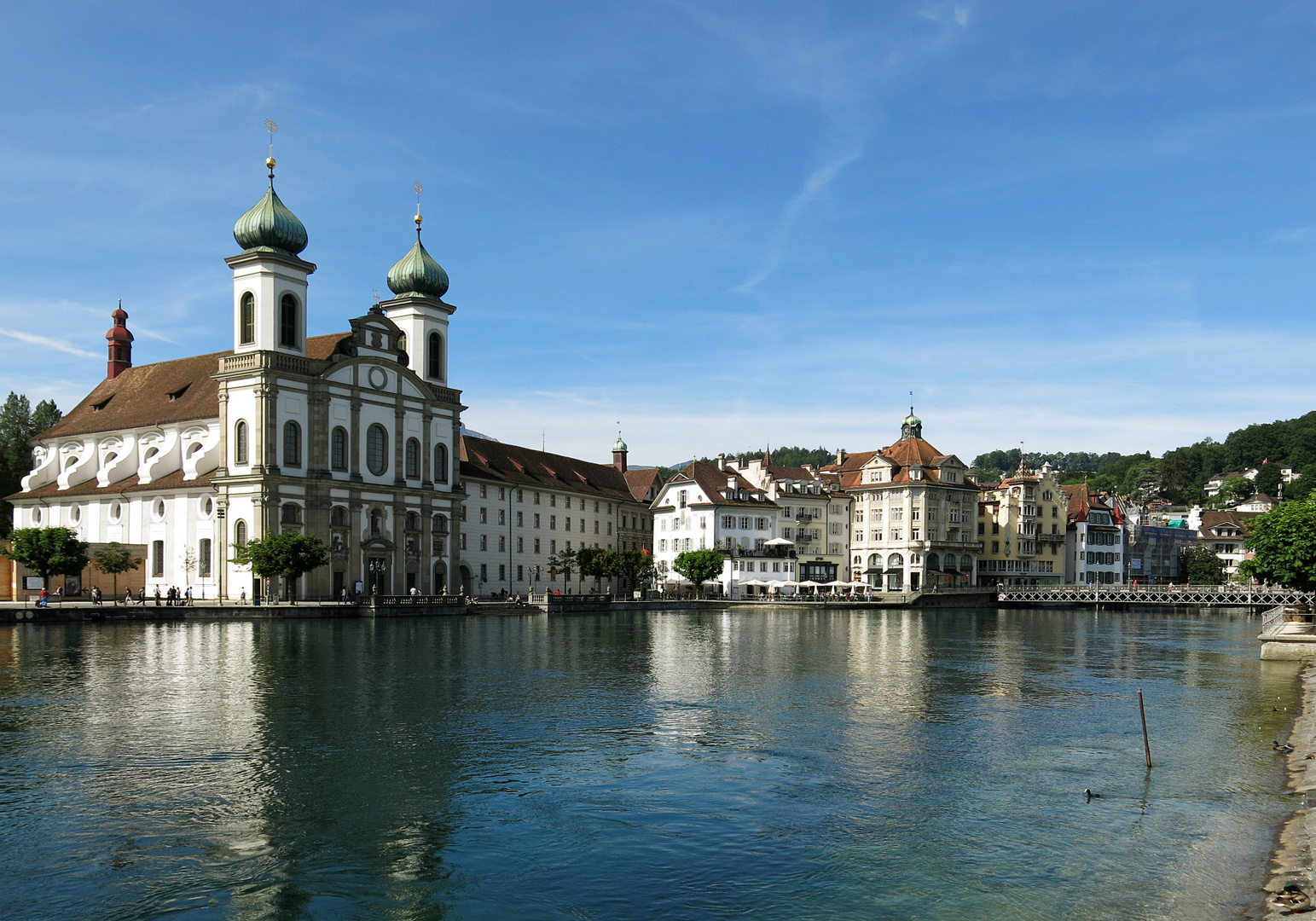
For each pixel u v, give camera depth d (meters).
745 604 135.12
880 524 175.38
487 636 76.38
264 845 23.92
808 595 149.25
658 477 179.25
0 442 156.62
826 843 24.31
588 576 152.00
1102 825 25.64
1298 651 65.62
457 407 124.62
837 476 184.75
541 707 42.06
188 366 127.31
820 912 20.28
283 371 104.00
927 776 30.59
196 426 113.06
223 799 27.47
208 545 107.19
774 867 22.70
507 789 28.80
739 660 61.94
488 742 34.84
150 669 52.12
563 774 30.47
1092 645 79.62
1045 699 46.38
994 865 22.81
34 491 127.62
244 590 102.81
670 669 56.59
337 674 51.06
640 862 23.00
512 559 139.62
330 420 108.19
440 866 22.73
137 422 119.56
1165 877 22.00
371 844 24.05
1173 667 61.59
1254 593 146.00
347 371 110.25
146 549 112.69
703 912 20.30
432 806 27.06
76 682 47.06
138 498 114.00
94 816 25.86
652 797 28.05
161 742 34.22
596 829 25.27
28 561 97.12
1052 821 26.00
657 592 151.50
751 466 172.12
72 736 34.97
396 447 115.94
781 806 27.31
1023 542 186.25
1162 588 153.00
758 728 38.00
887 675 54.84
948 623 110.69
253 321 105.25
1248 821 26.00
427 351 126.00
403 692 45.31
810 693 47.31
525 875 22.20
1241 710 43.75
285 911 20.22
